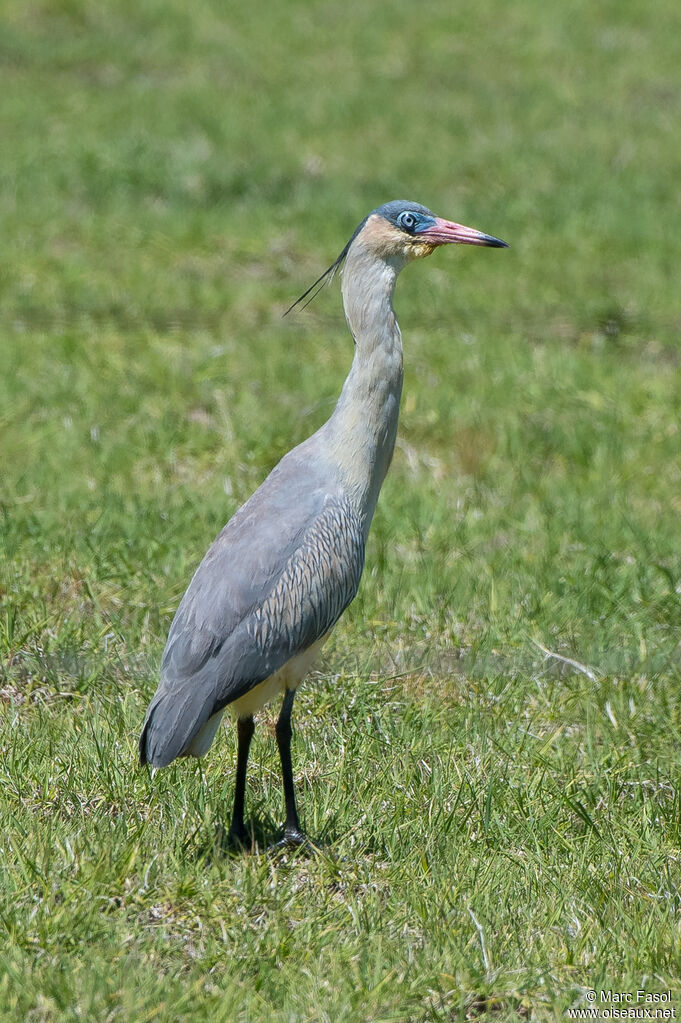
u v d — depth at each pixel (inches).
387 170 1079.6
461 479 581.0
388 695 395.5
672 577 478.3
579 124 1252.5
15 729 356.8
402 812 332.5
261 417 612.7
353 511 338.3
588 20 1567.4
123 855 300.0
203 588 317.1
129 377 647.1
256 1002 260.8
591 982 274.2
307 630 324.2
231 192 1000.9
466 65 1416.1
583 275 886.4
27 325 720.3
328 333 754.8
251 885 296.8
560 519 534.3
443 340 748.6
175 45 1396.4
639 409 661.3
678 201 1059.3
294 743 367.9
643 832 331.3
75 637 407.8
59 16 1424.7
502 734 381.1
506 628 437.7
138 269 824.3
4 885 291.3
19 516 491.2
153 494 527.8
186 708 305.6
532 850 326.3
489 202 1023.0
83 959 269.6
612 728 388.5
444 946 280.5
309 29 1489.9
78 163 1017.5
